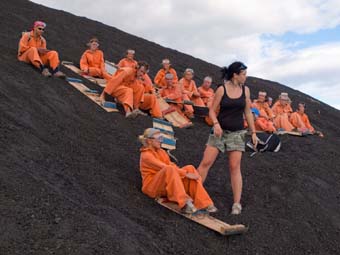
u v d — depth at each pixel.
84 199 4.75
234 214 5.78
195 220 5.21
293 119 11.66
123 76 8.34
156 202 5.45
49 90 7.91
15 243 3.67
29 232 3.84
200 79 16.91
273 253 5.28
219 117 5.81
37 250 3.67
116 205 4.93
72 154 5.81
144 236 4.46
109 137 7.00
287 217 6.23
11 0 17.11
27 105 6.77
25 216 4.02
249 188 6.76
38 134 5.94
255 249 5.20
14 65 8.34
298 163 8.45
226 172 7.15
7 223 3.85
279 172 7.68
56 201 4.39
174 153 7.40
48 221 4.05
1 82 7.15
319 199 7.09
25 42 8.80
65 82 8.91
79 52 13.43
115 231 4.26
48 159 5.32
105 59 14.89
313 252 5.68
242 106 5.76
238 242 5.18
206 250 4.78
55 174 5.04
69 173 5.22
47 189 4.56
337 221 6.62
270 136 8.89
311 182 7.62
